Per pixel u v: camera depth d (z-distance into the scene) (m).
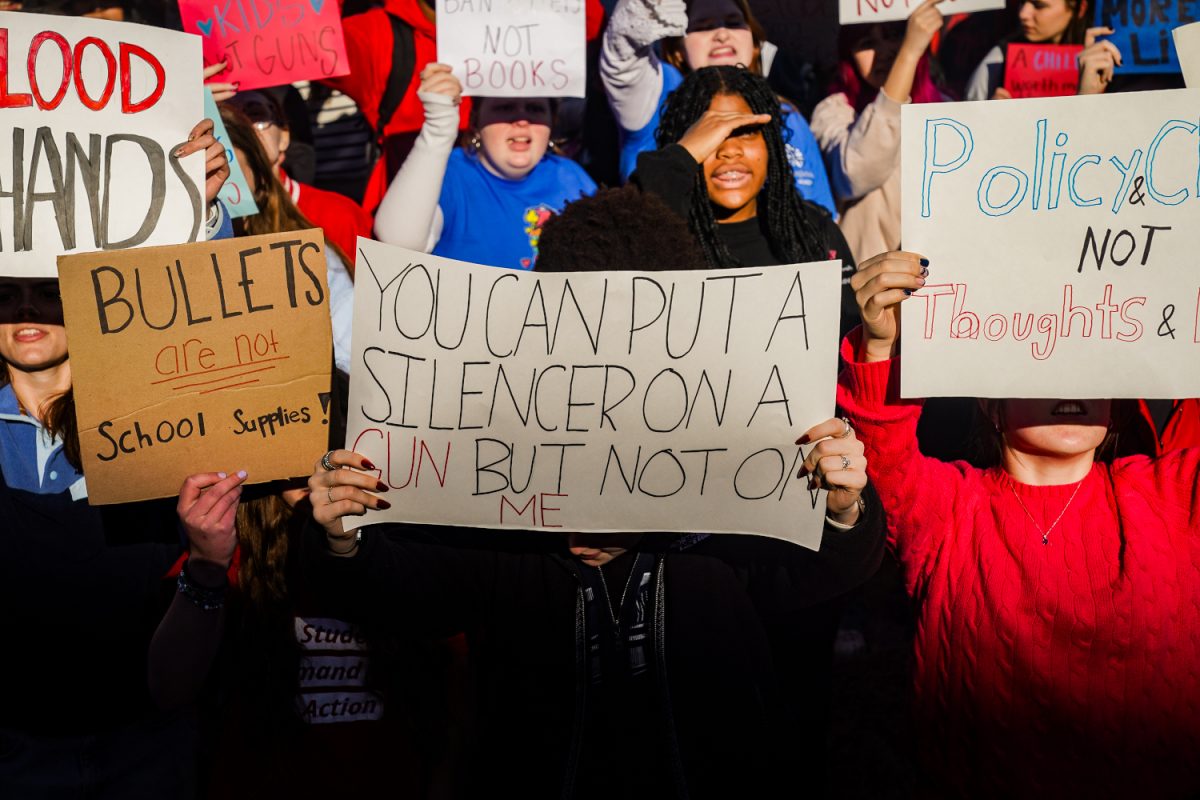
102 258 2.16
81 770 2.38
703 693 2.12
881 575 4.11
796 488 2.10
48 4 4.07
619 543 2.17
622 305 2.12
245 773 2.44
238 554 2.43
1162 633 2.07
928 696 2.24
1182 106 2.06
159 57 2.34
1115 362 2.11
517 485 2.18
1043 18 4.32
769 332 2.09
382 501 2.17
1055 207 2.11
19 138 2.28
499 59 3.82
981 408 2.35
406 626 2.26
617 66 4.00
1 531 2.35
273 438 2.23
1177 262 2.08
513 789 2.16
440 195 3.92
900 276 2.07
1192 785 2.08
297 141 4.43
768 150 3.23
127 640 2.40
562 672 2.15
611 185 4.51
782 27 4.90
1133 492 2.17
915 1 3.94
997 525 2.21
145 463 2.21
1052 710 2.12
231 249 2.19
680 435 2.13
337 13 3.71
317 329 2.22
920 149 2.13
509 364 2.15
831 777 3.31
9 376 2.40
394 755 2.45
